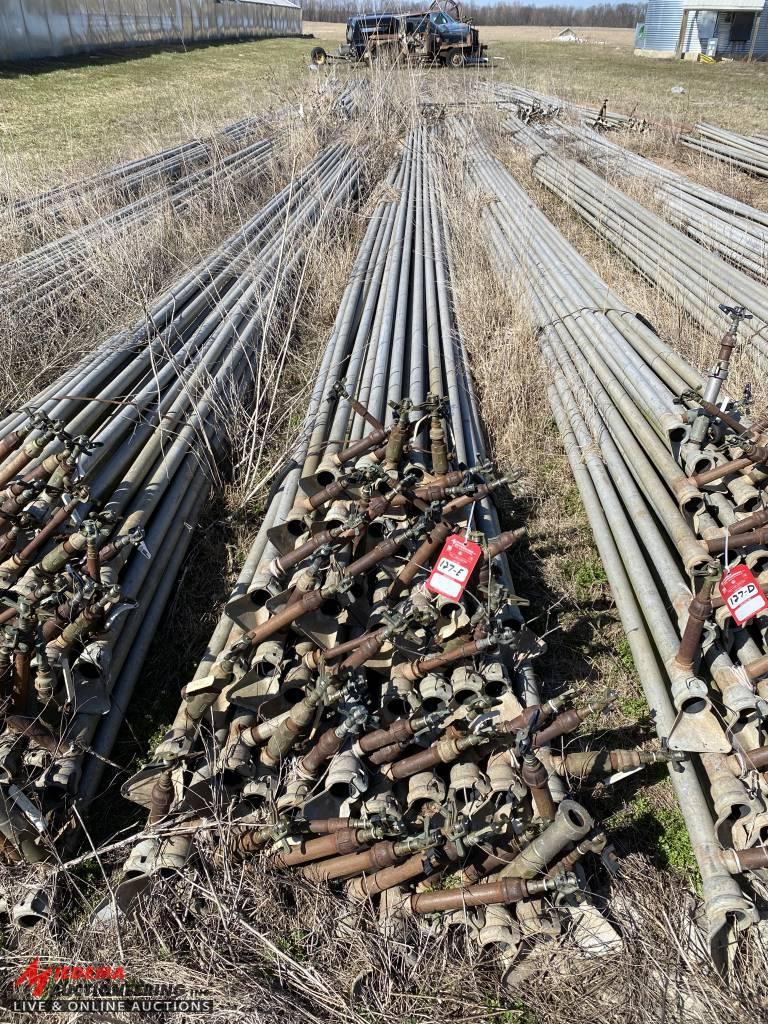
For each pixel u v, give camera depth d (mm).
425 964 2920
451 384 5812
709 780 3129
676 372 5207
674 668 3324
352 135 13633
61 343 6617
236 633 3951
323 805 3156
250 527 5168
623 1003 2785
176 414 5359
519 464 5680
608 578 4387
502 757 3176
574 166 11523
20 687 3408
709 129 14523
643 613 4012
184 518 4945
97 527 3406
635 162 11891
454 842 2787
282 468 5270
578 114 15258
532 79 21922
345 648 3184
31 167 12055
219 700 3461
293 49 32344
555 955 2896
